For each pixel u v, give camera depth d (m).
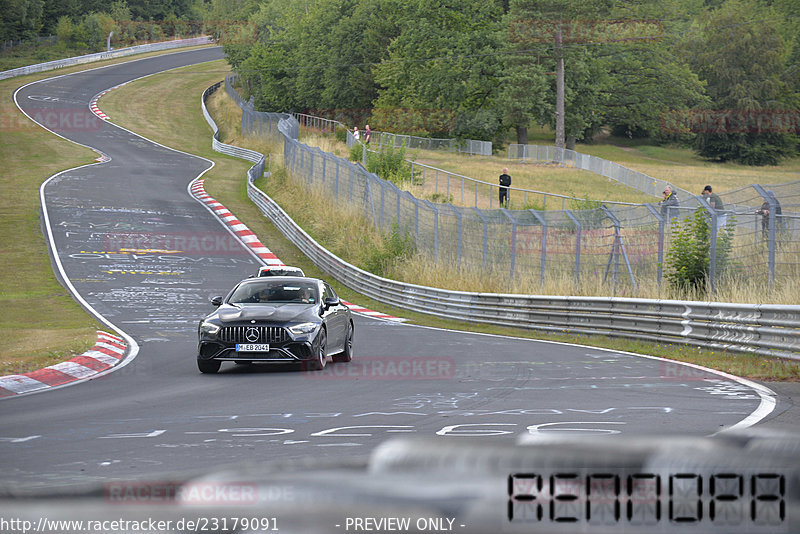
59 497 5.00
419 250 135.12
